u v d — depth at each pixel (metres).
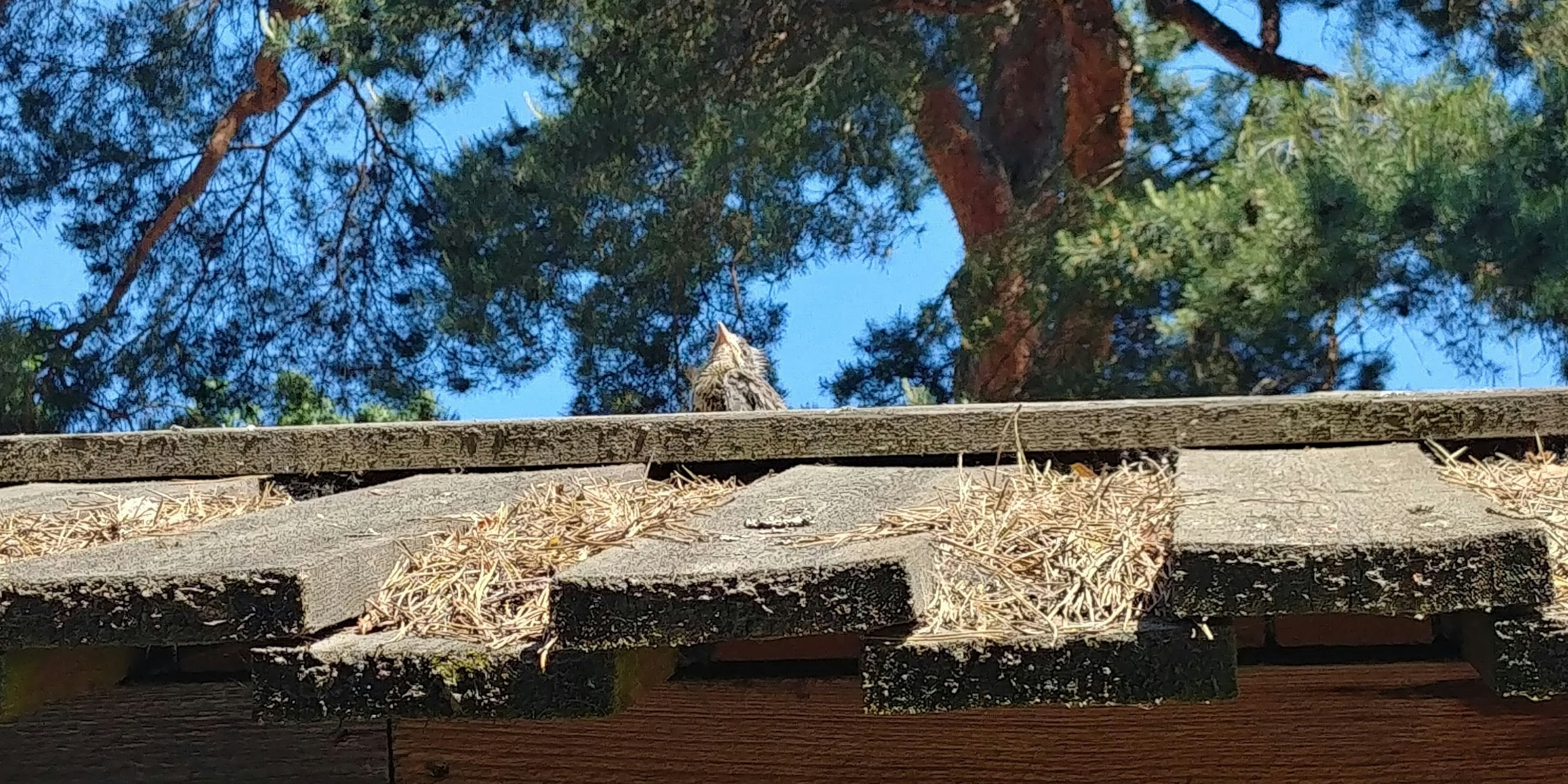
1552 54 9.61
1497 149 8.45
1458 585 1.62
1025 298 10.47
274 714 1.78
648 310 13.02
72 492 3.02
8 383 14.20
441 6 12.25
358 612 1.96
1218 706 2.16
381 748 2.26
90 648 2.15
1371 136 8.70
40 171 15.44
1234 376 9.69
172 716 2.31
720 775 2.20
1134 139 12.45
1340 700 2.14
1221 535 1.72
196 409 14.61
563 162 11.98
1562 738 2.11
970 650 1.70
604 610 1.68
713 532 2.08
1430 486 2.17
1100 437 2.88
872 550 1.77
